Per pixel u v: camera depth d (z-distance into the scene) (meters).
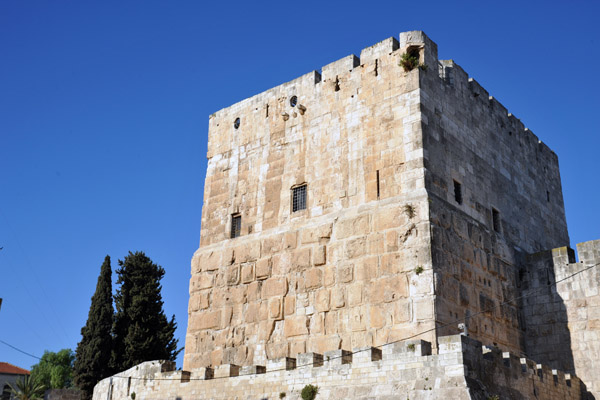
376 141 32.97
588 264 33.66
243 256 36.06
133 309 55.94
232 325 35.00
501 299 33.12
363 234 31.44
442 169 32.03
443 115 33.50
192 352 36.16
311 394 25.80
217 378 29.86
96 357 53.81
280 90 38.62
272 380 27.59
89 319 55.94
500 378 24.66
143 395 33.03
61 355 104.81
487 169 35.97
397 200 30.95
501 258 34.31
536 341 34.09
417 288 28.78
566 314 33.59
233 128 40.28
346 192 33.22
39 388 83.00
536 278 35.03
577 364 32.56
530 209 39.59
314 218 33.94
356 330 30.08
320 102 36.25
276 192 36.34
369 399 23.94
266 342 33.19
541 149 43.75
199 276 37.69
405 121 32.22
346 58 36.03
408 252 29.62
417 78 32.59
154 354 54.78
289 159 36.47
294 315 32.59
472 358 23.22
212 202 39.47
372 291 30.17
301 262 33.31
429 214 29.69
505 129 39.47
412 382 23.38
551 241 41.22
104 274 57.53
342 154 34.12
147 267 58.38
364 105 34.19
